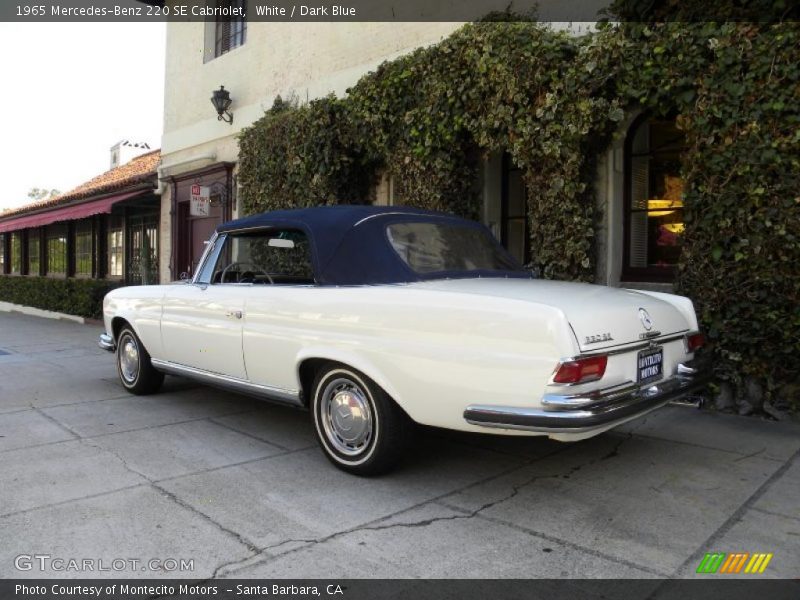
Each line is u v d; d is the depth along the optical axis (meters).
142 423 5.34
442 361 3.43
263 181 10.21
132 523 3.34
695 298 5.53
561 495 3.73
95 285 14.41
